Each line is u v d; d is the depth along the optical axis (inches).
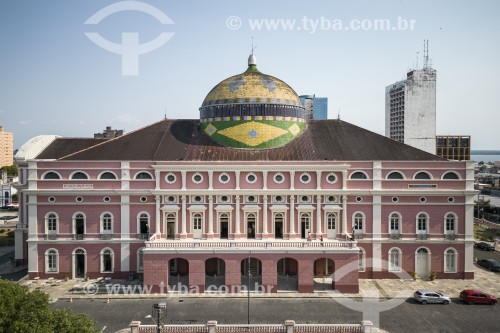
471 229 2586.1
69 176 2566.4
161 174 2556.6
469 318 2015.3
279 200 2566.4
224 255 2338.8
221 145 2751.0
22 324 1336.1
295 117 2822.3
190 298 2251.5
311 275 2333.9
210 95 2883.9
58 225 2564.0
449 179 2576.3
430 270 2586.1
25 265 2878.9
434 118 7504.9
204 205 2554.1
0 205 5782.5
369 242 2581.2
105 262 2583.7
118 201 2566.4
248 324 1774.1
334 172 2564.0
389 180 2568.9
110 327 1908.2
